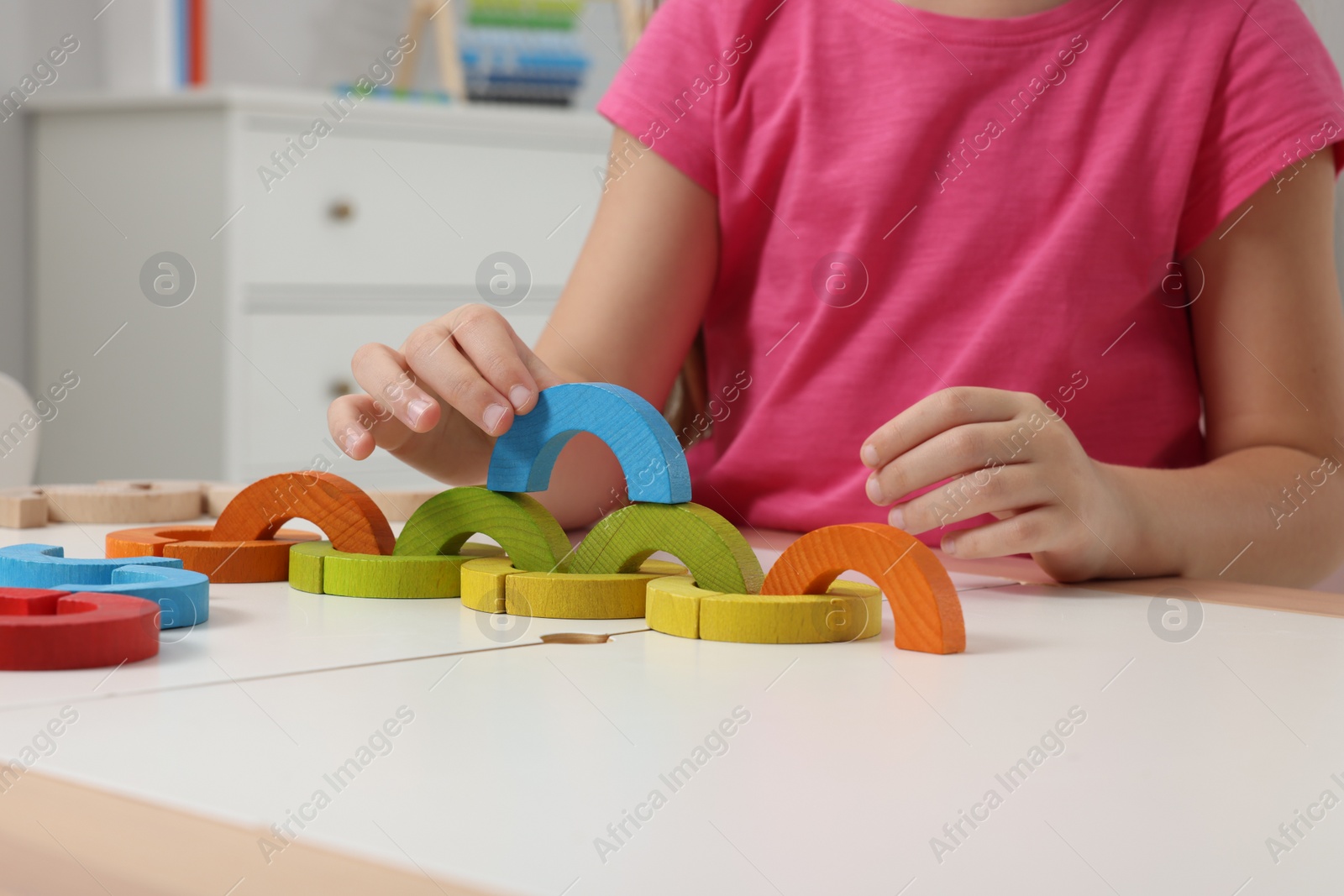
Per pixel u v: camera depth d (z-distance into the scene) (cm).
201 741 31
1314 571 84
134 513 78
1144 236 94
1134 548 68
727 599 47
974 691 39
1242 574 76
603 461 92
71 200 196
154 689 37
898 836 25
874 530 47
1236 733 34
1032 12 97
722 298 106
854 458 98
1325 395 90
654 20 106
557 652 44
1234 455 87
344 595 55
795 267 100
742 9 100
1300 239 91
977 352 94
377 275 194
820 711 36
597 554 53
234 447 182
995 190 96
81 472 198
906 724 34
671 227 99
